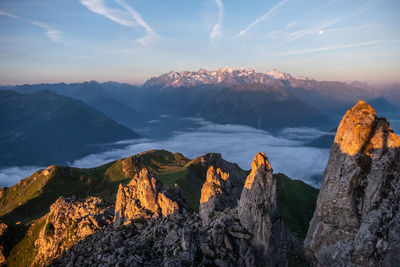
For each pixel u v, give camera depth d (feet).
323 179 119.96
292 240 252.62
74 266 216.33
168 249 176.45
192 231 176.24
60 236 287.48
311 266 124.36
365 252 99.66
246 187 171.12
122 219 244.22
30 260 309.83
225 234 161.58
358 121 112.06
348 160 110.63
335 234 109.50
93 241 246.06
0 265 318.04
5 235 344.08
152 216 230.07
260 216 155.53
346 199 107.76
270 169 162.50
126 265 164.35
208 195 215.72
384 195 101.50
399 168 101.45
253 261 151.74
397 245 95.20
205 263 154.10
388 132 107.24
